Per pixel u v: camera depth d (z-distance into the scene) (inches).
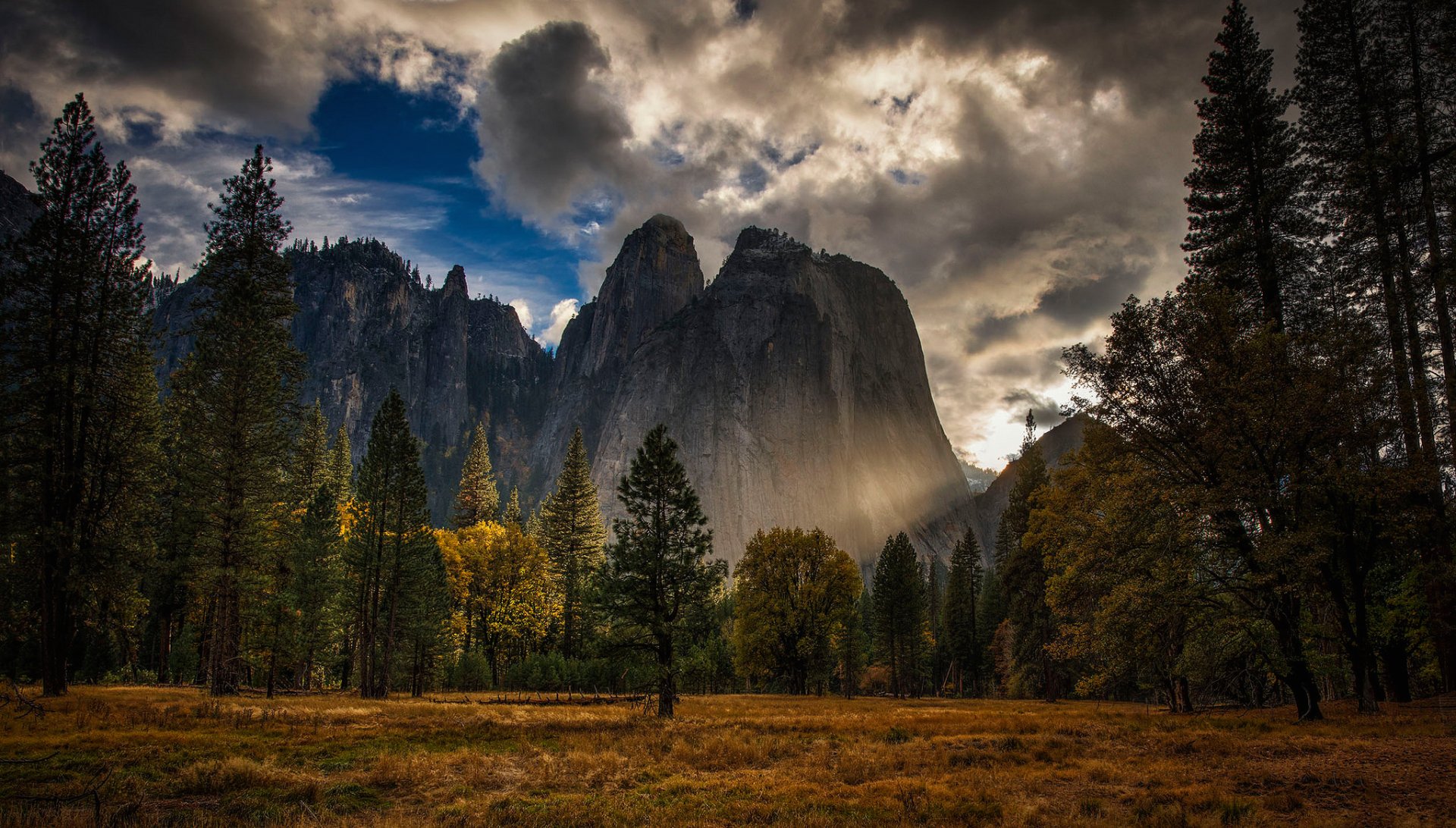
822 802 489.4
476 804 499.2
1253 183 1049.5
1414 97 924.0
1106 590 894.4
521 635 2436.0
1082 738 734.5
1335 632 844.6
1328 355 788.6
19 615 1102.4
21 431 1007.0
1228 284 1033.5
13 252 1043.3
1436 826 382.9
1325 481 770.2
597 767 629.9
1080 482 1159.6
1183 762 576.7
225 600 1246.3
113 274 1112.8
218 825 434.9
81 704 876.0
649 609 1132.5
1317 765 526.9
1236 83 1070.4
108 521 1166.3
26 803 455.5
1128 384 863.1
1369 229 947.3
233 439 1283.2
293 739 721.6
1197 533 820.0
